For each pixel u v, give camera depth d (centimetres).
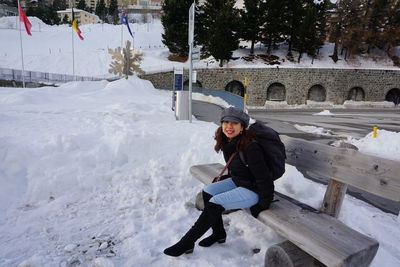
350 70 4000
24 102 1174
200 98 2936
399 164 180
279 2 4034
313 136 1235
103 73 4159
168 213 306
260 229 274
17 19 8281
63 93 1847
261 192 215
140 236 256
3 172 342
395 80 4094
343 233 186
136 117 837
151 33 6975
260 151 213
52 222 278
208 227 220
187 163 432
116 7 12225
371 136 985
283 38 4466
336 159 230
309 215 214
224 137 247
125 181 374
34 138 473
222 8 3866
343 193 237
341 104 4062
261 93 3909
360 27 4300
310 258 193
